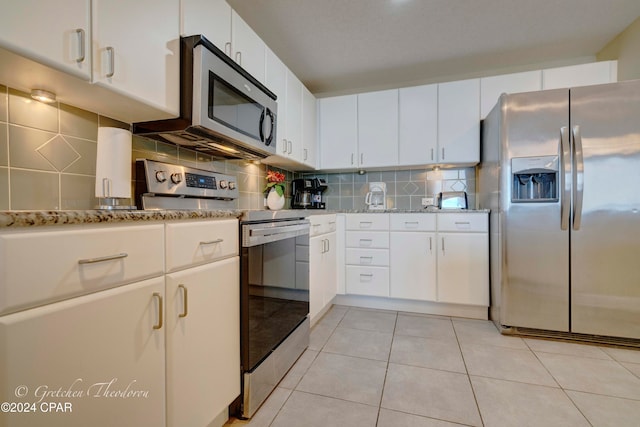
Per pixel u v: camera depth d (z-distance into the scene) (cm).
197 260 103
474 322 232
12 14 72
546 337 201
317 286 216
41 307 60
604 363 167
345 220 270
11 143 97
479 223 236
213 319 110
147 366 84
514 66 279
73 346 66
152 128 135
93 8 92
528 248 202
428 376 155
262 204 257
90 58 92
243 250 126
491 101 254
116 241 76
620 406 129
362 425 120
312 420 122
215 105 137
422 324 228
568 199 192
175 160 163
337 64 276
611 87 187
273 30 223
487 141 243
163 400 89
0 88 94
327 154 301
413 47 246
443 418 123
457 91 263
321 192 326
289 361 162
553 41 238
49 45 81
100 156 113
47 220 60
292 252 169
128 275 79
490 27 220
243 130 161
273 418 124
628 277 186
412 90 276
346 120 296
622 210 186
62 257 64
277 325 151
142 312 82
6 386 55
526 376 154
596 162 189
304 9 200
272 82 206
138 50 108
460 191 290
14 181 97
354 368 163
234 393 121
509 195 204
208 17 143
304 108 267
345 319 239
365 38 234
